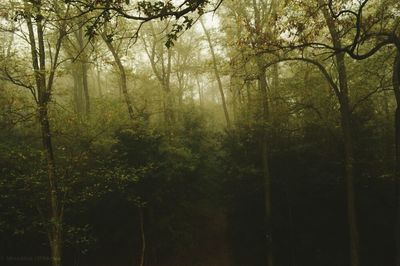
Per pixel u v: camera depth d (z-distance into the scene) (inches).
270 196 755.4
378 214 673.0
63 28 517.0
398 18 440.5
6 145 528.7
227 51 798.5
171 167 694.5
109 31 624.7
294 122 741.9
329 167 690.2
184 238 773.3
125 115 674.8
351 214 577.9
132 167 617.3
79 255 784.9
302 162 716.0
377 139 672.4
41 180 523.8
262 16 637.9
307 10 437.4
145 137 669.9
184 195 756.6
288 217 753.6
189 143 820.0
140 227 764.0
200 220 954.7
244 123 740.7
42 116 493.0
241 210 801.6
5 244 671.8
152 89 834.2
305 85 653.3
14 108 512.7
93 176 579.8
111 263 783.7
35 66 494.9
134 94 784.9
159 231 746.8
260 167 750.5
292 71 679.1
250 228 789.2
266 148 718.5
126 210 743.7
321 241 721.6
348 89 651.5
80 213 667.4
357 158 656.4
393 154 664.4
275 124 711.1
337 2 422.6
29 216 553.6
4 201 526.9
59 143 575.5
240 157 776.9
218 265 808.3
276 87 670.5
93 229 729.6
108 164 615.8
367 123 675.4
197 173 775.7
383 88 593.6
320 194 709.3
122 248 813.2
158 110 842.8
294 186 732.0
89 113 634.8
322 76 667.4
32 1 314.2
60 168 526.9
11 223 564.1
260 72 526.6
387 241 690.8
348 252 697.0
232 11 692.7
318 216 724.7
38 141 627.8
